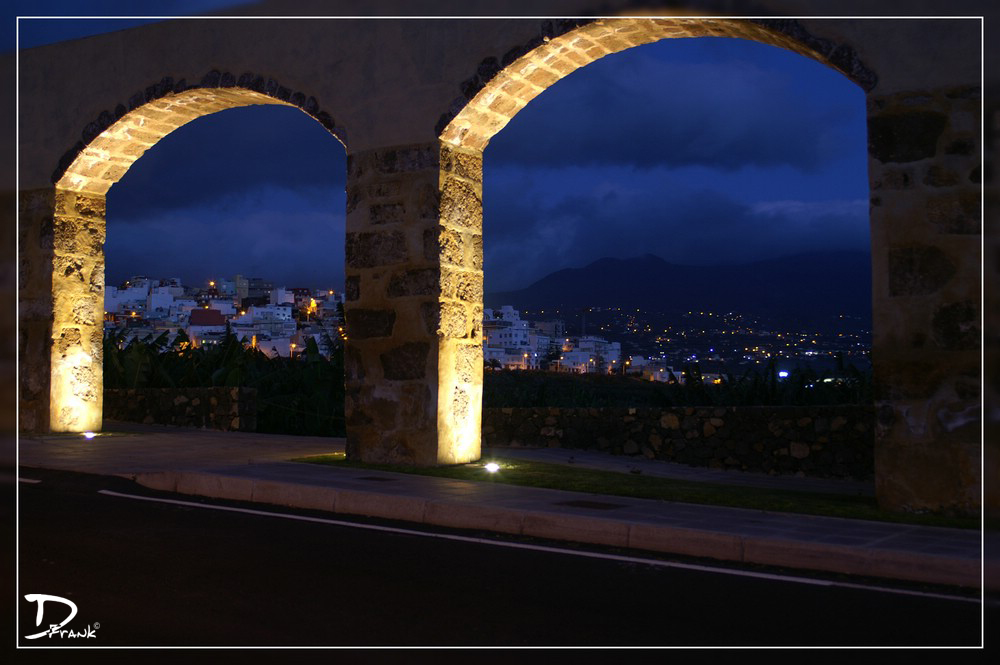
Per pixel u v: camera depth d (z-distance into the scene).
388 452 11.78
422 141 11.78
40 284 15.11
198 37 13.48
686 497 9.21
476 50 11.46
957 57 8.89
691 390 15.35
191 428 16.88
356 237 12.20
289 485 9.62
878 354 9.04
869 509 8.84
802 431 12.23
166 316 144.62
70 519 8.44
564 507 8.48
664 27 10.52
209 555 7.12
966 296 8.73
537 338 125.06
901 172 9.05
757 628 5.45
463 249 12.06
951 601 6.07
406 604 5.86
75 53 14.79
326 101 12.49
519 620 5.55
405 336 11.78
